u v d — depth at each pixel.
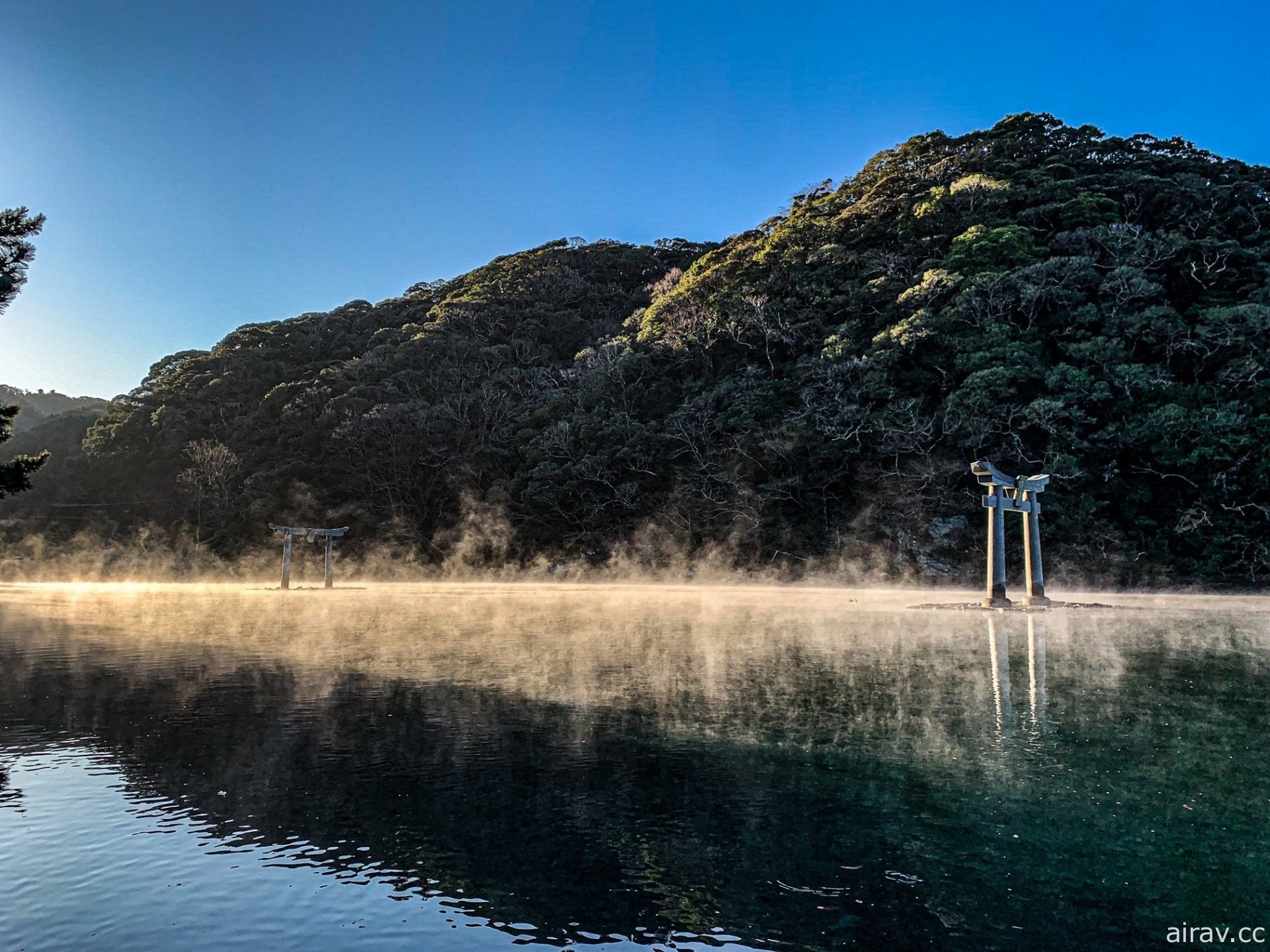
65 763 8.05
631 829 6.25
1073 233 55.19
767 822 6.39
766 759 8.10
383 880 5.43
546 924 4.82
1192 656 15.09
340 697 11.31
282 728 9.45
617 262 110.50
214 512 66.19
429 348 81.25
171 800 6.96
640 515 55.78
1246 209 58.66
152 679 12.88
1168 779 7.33
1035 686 11.98
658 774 7.63
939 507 45.78
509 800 6.92
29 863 5.68
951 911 4.92
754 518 50.34
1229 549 40.66
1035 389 46.91
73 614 26.77
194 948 4.56
